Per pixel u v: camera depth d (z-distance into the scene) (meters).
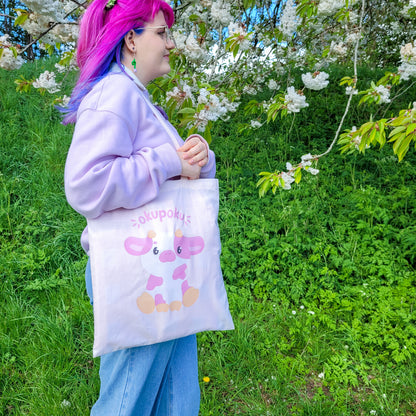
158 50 1.21
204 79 3.34
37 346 2.26
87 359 2.29
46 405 1.89
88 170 1.00
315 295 2.92
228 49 2.72
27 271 2.99
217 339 2.49
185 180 1.18
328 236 3.52
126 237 1.08
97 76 1.17
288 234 3.48
